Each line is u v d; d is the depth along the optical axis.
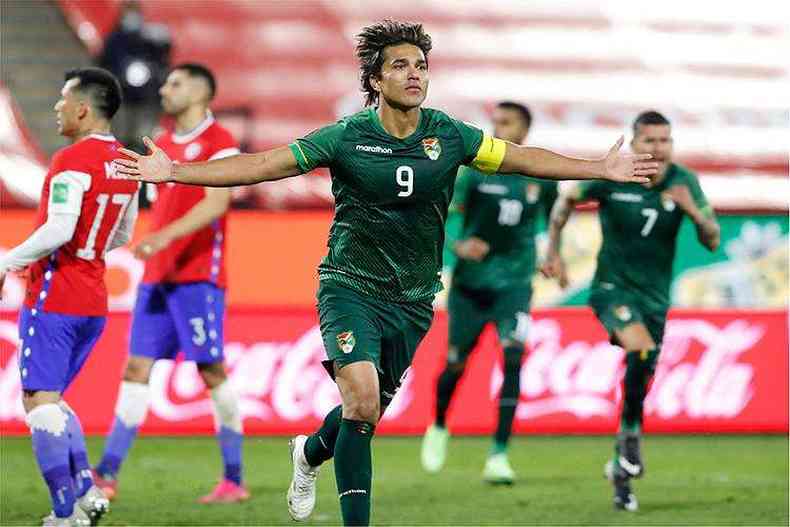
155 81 47.84
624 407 26.23
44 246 21.28
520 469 32.19
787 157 55.81
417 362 38.12
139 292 27.25
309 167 17.84
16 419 36.41
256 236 40.81
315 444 19.88
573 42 59.88
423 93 17.88
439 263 19.11
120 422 26.89
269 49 58.41
